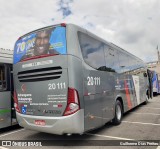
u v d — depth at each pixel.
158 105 15.58
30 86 6.38
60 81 5.70
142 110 12.99
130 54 11.87
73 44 5.74
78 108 5.57
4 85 7.78
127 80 10.73
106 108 7.43
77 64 5.71
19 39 6.97
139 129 7.96
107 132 7.61
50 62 5.91
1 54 7.89
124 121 9.54
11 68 8.10
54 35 5.98
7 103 7.81
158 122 9.21
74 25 5.98
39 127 6.05
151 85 17.97
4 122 7.64
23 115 6.52
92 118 6.25
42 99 6.05
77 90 5.60
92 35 6.94
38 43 6.31
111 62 8.45
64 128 5.57
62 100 5.66
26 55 6.58
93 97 6.40
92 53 6.70
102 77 7.25
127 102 10.43
